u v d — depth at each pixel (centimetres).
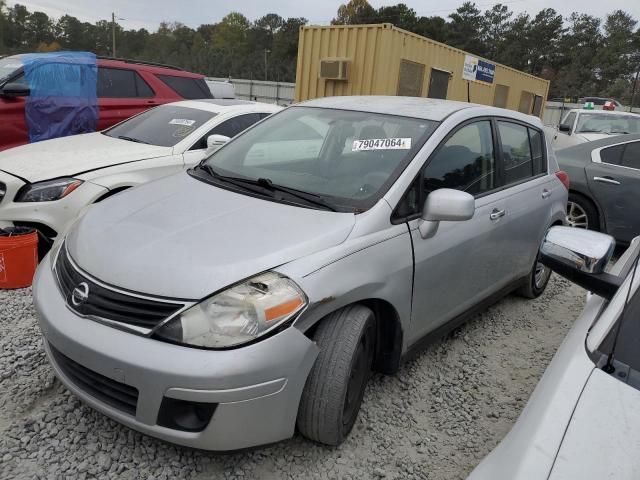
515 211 384
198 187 312
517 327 428
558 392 152
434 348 379
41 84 680
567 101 2912
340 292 241
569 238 214
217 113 590
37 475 236
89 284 236
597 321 183
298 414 246
